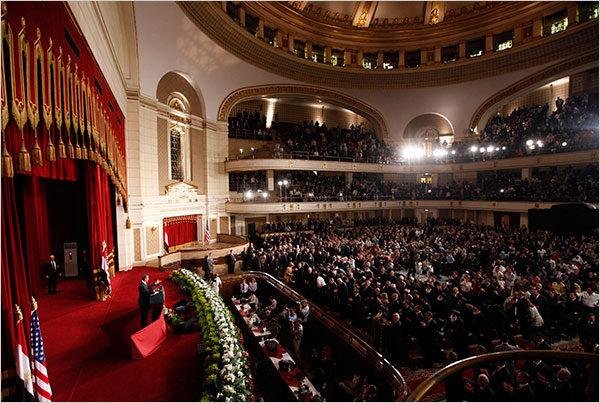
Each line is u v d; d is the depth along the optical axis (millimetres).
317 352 9727
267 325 11008
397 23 29641
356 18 28594
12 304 4012
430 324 8672
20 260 4199
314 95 28391
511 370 6152
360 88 29953
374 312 10250
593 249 15539
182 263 16406
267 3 24078
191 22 17406
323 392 8453
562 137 22234
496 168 25922
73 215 10969
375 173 32562
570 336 9789
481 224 27500
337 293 11414
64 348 6695
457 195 28281
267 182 26438
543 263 13914
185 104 20562
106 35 9195
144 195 16125
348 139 30516
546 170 25281
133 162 15195
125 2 13484
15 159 3857
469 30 27938
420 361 8930
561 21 24078
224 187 24109
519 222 24750
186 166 20594
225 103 23891
